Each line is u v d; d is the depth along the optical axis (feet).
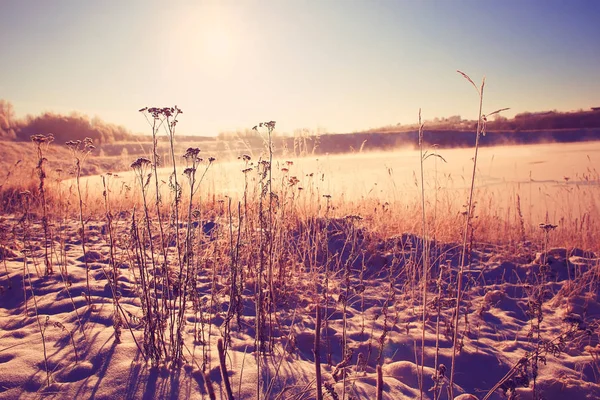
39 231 21.22
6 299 12.63
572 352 11.89
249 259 14.47
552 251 20.08
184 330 10.91
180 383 8.37
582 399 9.67
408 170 44.09
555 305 15.05
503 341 12.26
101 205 26.96
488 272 17.94
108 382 8.23
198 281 14.67
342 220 20.90
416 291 15.72
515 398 9.00
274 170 17.31
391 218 22.81
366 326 12.57
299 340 11.30
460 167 57.93
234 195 23.15
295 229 19.94
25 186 29.07
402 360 10.96
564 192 31.96
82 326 10.59
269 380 8.85
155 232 17.60
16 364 8.57
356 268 17.93
